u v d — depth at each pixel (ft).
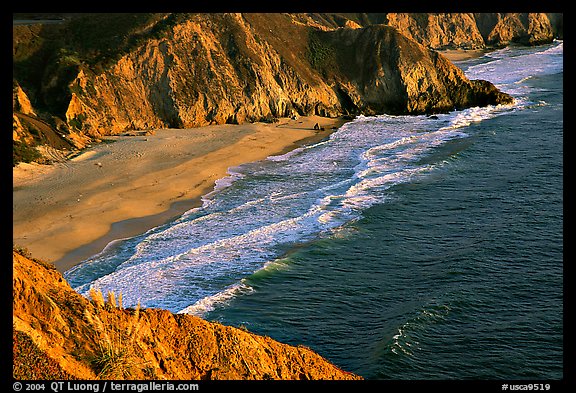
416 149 226.99
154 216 162.61
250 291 119.14
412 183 185.88
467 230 147.64
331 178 194.49
